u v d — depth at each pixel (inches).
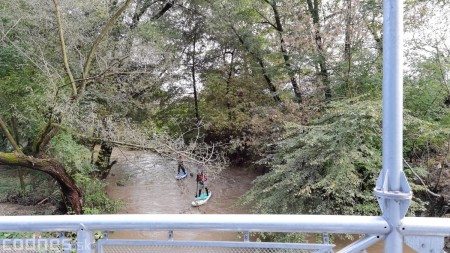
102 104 303.0
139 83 312.3
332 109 252.5
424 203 203.5
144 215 55.7
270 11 442.0
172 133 397.4
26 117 268.4
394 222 51.2
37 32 273.9
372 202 208.2
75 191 266.1
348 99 246.7
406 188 51.0
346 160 204.7
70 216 56.0
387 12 51.1
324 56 283.7
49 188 316.5
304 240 169.0
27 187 333.7
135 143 253.4
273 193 238.8
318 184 206.4
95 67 283.4
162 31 424.5
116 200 337.1
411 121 212.7
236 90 499.5
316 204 220.2
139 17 399.2
